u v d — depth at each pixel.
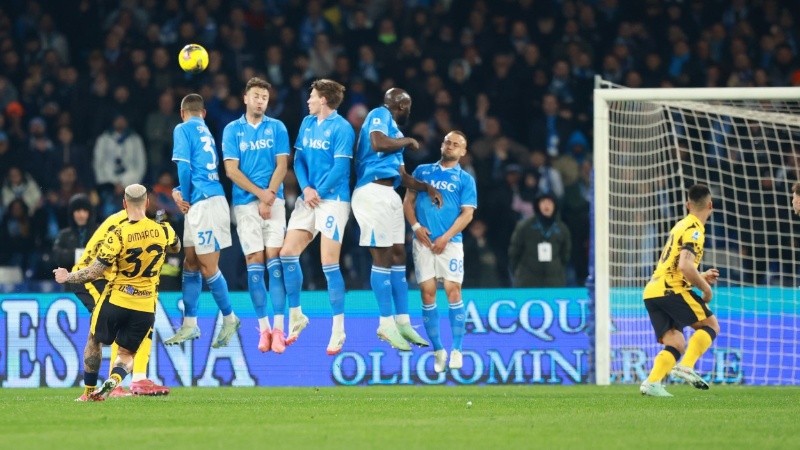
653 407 33.47
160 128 62.88
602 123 44.75
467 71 66.25
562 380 46.94
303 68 65.44
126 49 66.44
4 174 63.38
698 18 69.88
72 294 47.78
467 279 57.09
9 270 56.81
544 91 65.12
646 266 48.00
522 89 64.75
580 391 41.62
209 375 47.53
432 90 64.56
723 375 46.97
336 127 38.41
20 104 66.56
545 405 34.34
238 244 56.06
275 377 47.47
